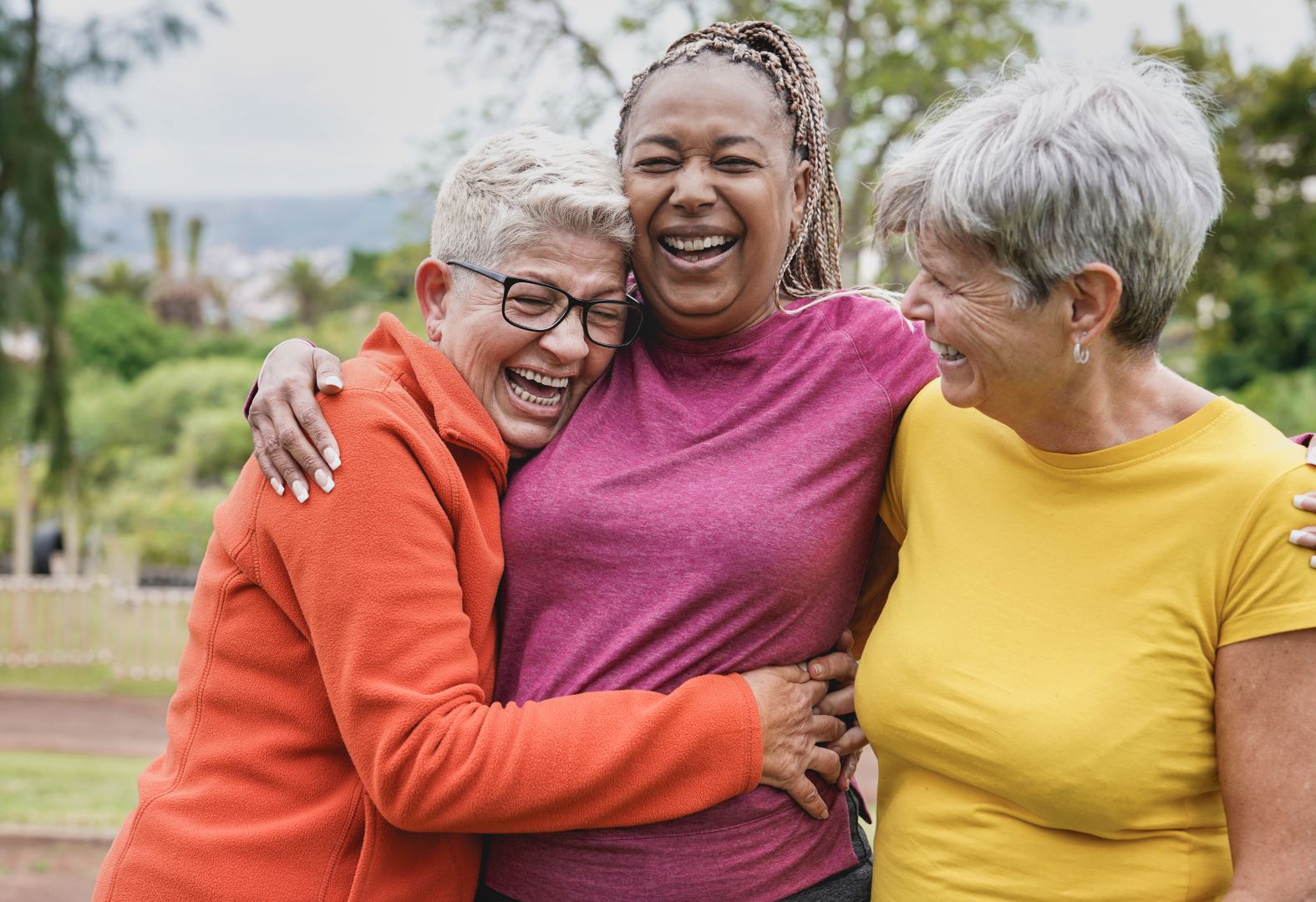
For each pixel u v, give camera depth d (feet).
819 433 5.92
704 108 5.76
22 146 38.52
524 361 5.99
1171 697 4.89
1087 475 5.19
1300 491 4.73
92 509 54.90
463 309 6.00
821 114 6.36
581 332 5.98
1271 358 56.65
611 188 5.94
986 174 4.63
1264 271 47.67
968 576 5.47
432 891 5.73
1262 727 4.71
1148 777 4.88
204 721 5.76
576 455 6.01
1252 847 4.70
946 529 5.64
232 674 5.71
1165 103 4.85
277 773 5.62
